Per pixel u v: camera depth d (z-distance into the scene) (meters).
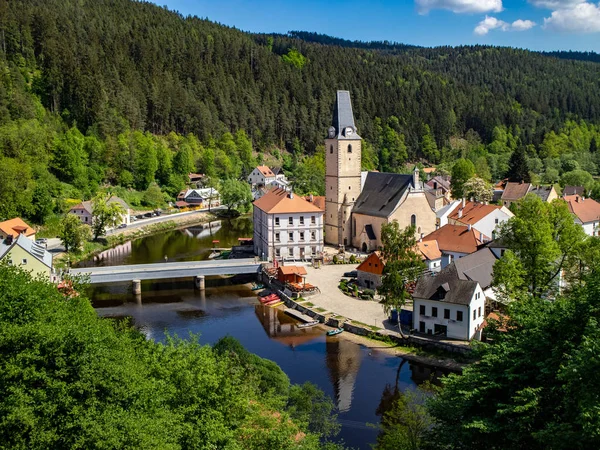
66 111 196.25
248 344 71.50
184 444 29.00
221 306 87.31
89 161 176.88
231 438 29.95
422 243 95.50
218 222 169.25
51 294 41.19
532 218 66.56
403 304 74.81
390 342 70.62
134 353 36.53
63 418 26.94
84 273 91.62
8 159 134.62
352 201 119.75
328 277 97.69
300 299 86.81
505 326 42.62
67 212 141.50
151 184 191.38
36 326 29.66
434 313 69.69
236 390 34.66
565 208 70.12
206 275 103.56
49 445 26.09
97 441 25.69
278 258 107.81
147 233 149.25
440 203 163.62
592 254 62.00
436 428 33.72
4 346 28.39
